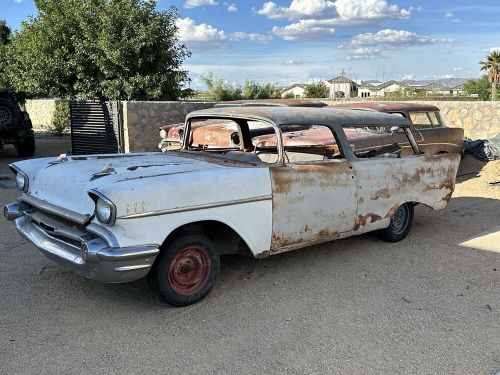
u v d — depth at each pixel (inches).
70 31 665.6
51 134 800.3
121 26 661.3
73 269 149.3
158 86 676.7
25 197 173.3
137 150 443.8
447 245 222.4
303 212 177.5
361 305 161.3
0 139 491.8
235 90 1257.4
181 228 156.1
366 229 201.9
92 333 141.7
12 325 145.6
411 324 148.7
